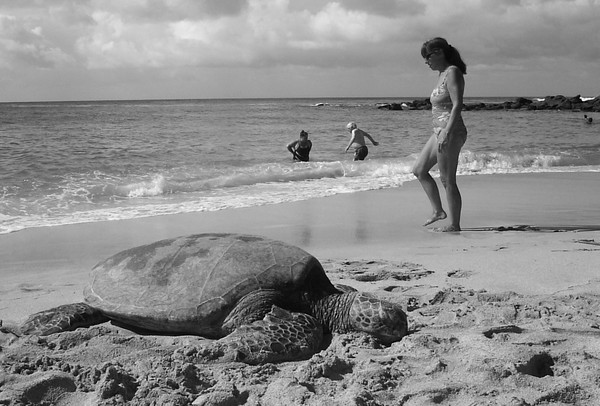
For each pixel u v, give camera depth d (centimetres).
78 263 640
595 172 1504
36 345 393
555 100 7281
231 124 3278
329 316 413
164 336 416
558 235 761
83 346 395
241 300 404
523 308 457
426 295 498
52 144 1886
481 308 455
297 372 343
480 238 748
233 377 336
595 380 333
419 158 814
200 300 407
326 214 922
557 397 316
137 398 310
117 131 2548
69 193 1072
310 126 3158
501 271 582
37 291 534
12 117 4053
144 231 793
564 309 458
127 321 428
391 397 316
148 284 431
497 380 332
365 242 730
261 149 1898
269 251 434
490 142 2350
